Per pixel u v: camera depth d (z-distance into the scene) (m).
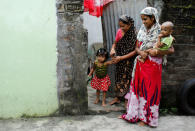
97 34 6.54
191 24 3.56
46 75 3.15
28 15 3.00
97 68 3.58
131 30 3.30
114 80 4.03
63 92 3.21
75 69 3.19
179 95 3.42
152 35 2.85
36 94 3.15
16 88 3.08
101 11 3.47
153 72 2.88
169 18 3.45
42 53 3.10
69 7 3.06
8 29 2.97
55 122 3.01
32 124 2.94
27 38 3.04
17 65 3.05
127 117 3.06
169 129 2.92
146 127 2.96
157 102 2.94
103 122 3.05
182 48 3.59
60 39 3.12
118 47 3.49
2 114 3.09
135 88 3.03
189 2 3.49
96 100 3.79
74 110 3.27
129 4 3.66
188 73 3.70
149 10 2.73
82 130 2.79
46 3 3.02
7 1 2.93
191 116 3.43
